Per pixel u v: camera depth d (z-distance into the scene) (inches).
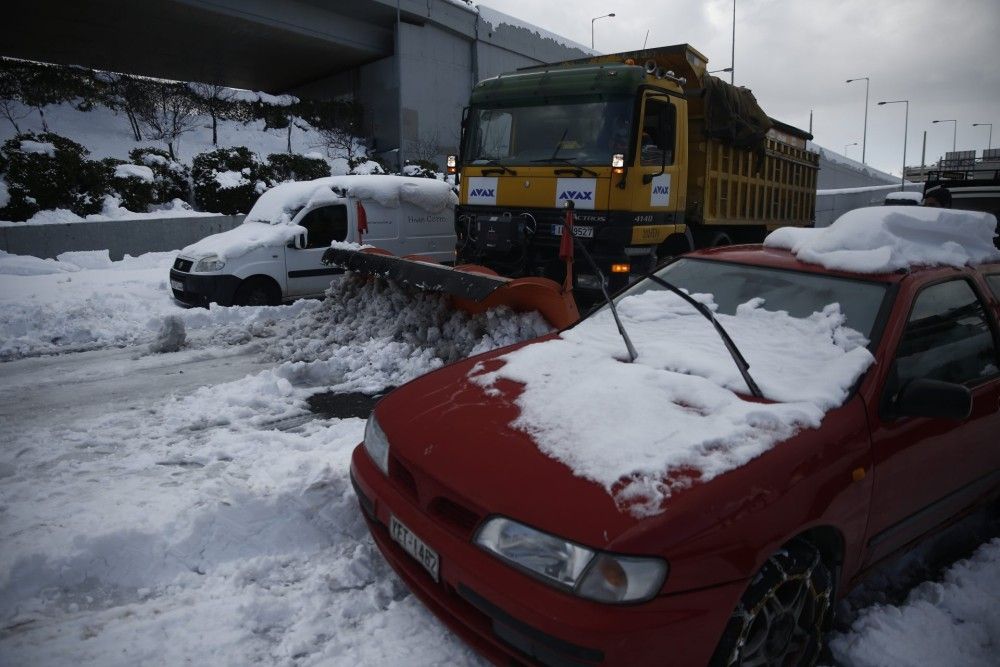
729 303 132.6
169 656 97.8
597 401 103.4
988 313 131.6
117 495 142.5
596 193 298.0
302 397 217.3
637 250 309.4
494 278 205.2
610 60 373.1
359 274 287.1
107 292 401.4
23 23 821.9
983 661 100.8
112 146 774.5
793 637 93.0
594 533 77.8
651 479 83.7
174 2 769.6
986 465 128.6
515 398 109.2
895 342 110.0
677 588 76.5
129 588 114.7
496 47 1103.0
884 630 105.9
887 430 102.8
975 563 127.6
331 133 975.0
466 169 345.7
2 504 137.9
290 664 97.1
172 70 1068.5
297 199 394.3
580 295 312.8
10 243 532.1
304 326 292.5
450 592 92.2
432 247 432.8
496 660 87.4
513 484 87.4
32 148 613.0
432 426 104.9
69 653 97.3
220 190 748.6
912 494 109.7
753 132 396.8
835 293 123.1
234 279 360.2
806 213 548.1
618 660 74.5
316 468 153.3
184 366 266.2
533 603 78.4
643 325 133.3
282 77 1141.7
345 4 899.4
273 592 114.4
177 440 180.7
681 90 332.2
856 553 100.7
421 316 245.0
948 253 132.6
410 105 1000.9
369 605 110.7
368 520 111.5
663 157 310.7
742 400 101.8
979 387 124.1
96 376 252.8
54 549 117.5
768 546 83.2
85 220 587.8
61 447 174.6
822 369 106.6
